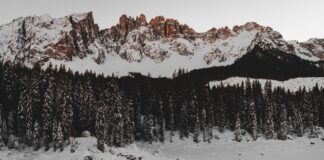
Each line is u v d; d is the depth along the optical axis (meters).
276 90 143.00
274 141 106.44
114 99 90.62
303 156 84.25
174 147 100.81
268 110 113.94
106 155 71.69
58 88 88.31
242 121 119.38
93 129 94.31
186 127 112.19
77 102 95.69
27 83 92.81
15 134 87.44
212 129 115.50
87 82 98.88
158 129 108.81
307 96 125.94
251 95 126.12
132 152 80.69
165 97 117.06
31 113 84.75
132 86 123.44
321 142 104.00
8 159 72.31
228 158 84.75
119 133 88.12
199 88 127.50
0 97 93.38
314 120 127.25
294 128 120.44
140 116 108.12
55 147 79.44
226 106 124.06
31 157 75.44
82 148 78.88
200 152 94.44
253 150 93.62
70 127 86.50
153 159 76.94
